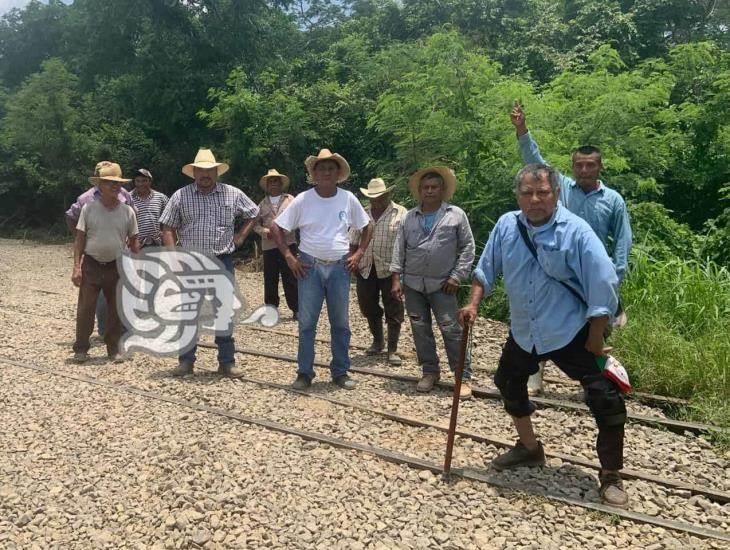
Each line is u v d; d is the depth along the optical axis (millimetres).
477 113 10078
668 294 6719
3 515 3547
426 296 5520
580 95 9641
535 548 3182
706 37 13688
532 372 3828
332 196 5488
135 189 7730
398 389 5594
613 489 3609
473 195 9758
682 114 9930
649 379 5395
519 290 3619
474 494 3707
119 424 4742
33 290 10656
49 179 20984
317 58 17750
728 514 3553
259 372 6141
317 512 3516
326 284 5512
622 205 4820
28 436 4555
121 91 18500
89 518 3508
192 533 3330
